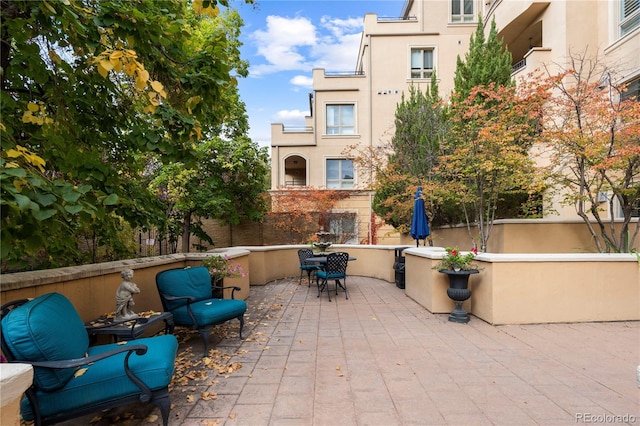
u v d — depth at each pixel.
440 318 5.04
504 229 7.23
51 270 3.12
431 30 14.18
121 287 3.22
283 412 2.50
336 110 14.58
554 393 2.73
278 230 13.34
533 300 4.63
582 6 8.92
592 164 5.70
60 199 1.97
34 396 2.00
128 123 3.86
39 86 3.29
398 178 9.51
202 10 3.10
